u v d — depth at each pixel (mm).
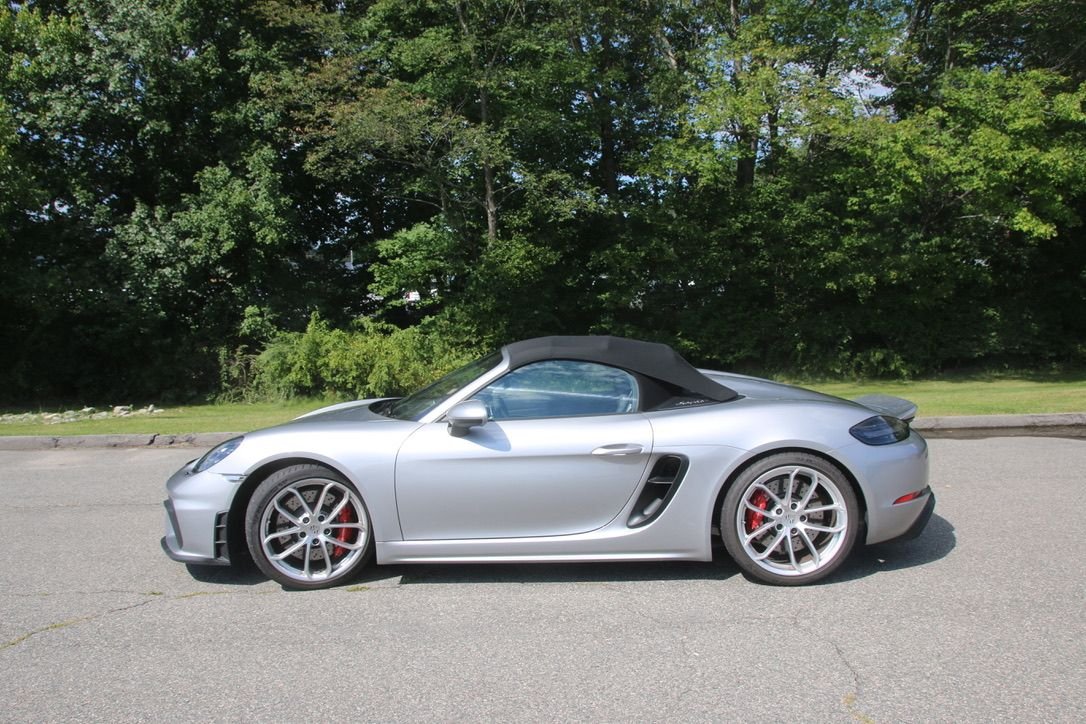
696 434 4098
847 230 18062
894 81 17688
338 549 4289
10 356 17656
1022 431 9391
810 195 17953
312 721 2793
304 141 16547
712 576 4293
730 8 18141
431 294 18062
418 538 4156
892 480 4141
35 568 4668
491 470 4090
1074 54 17156
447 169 16578
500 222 17891
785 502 4105
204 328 18031
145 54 15961
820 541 4180
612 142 19531
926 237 17703
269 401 16625
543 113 16219
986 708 2795
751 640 3426
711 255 18078
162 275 16641
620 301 18281
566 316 19562
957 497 5992
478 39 15633
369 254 18750
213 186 16781
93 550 5043
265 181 16547
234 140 17328
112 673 3205
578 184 17281
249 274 18031
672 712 2803
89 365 17797
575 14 16672
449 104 16484
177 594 4172
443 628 3637
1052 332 18891
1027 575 4195
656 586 4156
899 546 4766
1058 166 14461
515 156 16891
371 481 4117
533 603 3943
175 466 8250
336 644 3471
